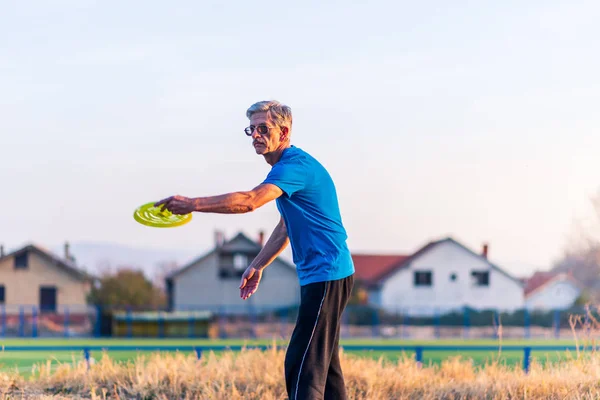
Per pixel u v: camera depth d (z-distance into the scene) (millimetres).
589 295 90625
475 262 93438
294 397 7309
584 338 13773
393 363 15320
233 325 68375
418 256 93500
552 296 95750
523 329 70000
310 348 7348
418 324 73875
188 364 13555
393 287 92938
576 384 12156
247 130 7500
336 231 7441
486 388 12414
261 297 88000
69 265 86375
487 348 16047
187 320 63250
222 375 12891
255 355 14648
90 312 74250
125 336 62906
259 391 12117
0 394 11414
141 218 7090
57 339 58344
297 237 7441
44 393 11922
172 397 12047
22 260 85438
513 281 93562
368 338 66938
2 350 15320
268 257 8328
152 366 13266
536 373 12984
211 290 88625
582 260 92000
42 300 85312
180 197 6617
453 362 15078
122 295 81625
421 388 12805
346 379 12891
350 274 7531
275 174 7102
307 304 7395
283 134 7535
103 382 12742
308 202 7324
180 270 88812
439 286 93062
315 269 7395
